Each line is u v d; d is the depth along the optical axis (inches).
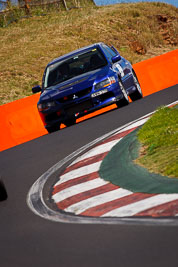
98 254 625.0
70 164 1284.4
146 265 550.9
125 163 1103.0
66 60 2015.3
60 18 6318.9
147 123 1368.1
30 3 6648.6
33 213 935.0
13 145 2117.4
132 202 847.1
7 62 4790.8
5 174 1414.9
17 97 4020.7
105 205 876.6
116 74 1900.8
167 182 894.4
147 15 6259.8
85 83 1876.2
